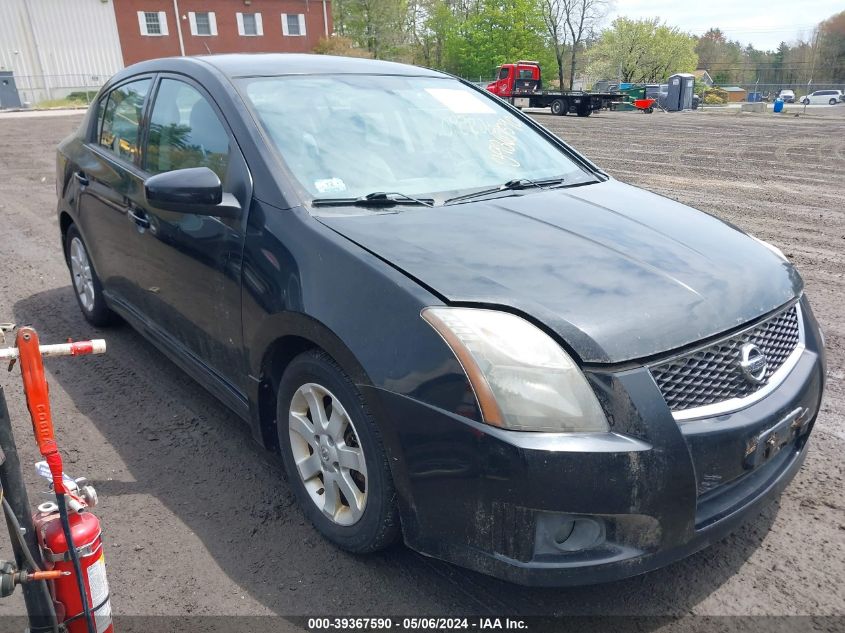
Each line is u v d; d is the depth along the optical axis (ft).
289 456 9.07
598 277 7.64
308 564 8.42
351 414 7.77
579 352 6.73
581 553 6.79
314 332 7.91
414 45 236.43
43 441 5.56
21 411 12.44
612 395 6.66
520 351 6.68
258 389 9.27
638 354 6.80
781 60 314.76
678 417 6.89
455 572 8.30
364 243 8.06
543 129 13.01
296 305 8.08
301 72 11.44
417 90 12.17
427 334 6.97
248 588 8.04
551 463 6.40
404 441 7.10
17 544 5.68
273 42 158.71
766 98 225.56
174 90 11.85
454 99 12.42
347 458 8.06
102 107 14.90
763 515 9.45
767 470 8.00
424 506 7.14
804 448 8.60
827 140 65.26
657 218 9.77
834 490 10.00
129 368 14.07
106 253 13.78
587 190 10.98
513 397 6.57
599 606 7.80
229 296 9.45
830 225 27.53
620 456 6.46
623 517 6.64
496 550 6.81
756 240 10.01
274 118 10.11
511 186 10.58
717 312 7.48
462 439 6.69
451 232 8.50
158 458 10.80
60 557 5.91
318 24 163.53
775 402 7.55
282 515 9.36
